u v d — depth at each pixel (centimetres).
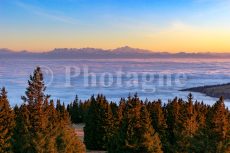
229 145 4622
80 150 5747
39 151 4809
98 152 7812
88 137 8219
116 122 7262
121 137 5291
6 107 4900
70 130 5712
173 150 5991
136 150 5244
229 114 5631
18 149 4919
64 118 6650
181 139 5659
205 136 4750
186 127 5731
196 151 4822
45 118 5072
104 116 7900
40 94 5094
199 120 6800
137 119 5247
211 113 4922
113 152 5484
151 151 5206
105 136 7744
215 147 4647
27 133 4912
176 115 6888
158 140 5312
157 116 6831
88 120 8300
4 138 4731
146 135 5194
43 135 4897
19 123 5069
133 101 5388
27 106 5056
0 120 4750
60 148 5331
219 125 4675
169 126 6994
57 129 5362
